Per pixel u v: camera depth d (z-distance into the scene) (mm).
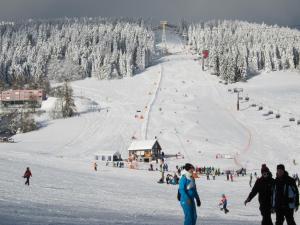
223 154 78500
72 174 43031
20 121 109500
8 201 19672
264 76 198625
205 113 116875
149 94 152375
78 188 31578
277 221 11836
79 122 109500
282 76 198875
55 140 91062
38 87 172875
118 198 27859
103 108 128875
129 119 110438
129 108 125875
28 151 77562
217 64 194375
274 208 11836
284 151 81062
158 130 97750
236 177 59469
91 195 28000
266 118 111625
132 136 93438
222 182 51594
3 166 42375
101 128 101938
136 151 77562
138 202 26422
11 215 14344
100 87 180250
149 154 76500
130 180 44844
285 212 11703
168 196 32625
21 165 45812
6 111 125812
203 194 36938
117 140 90188
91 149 82688
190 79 185125
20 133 101875
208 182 50750
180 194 11445
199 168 62719
